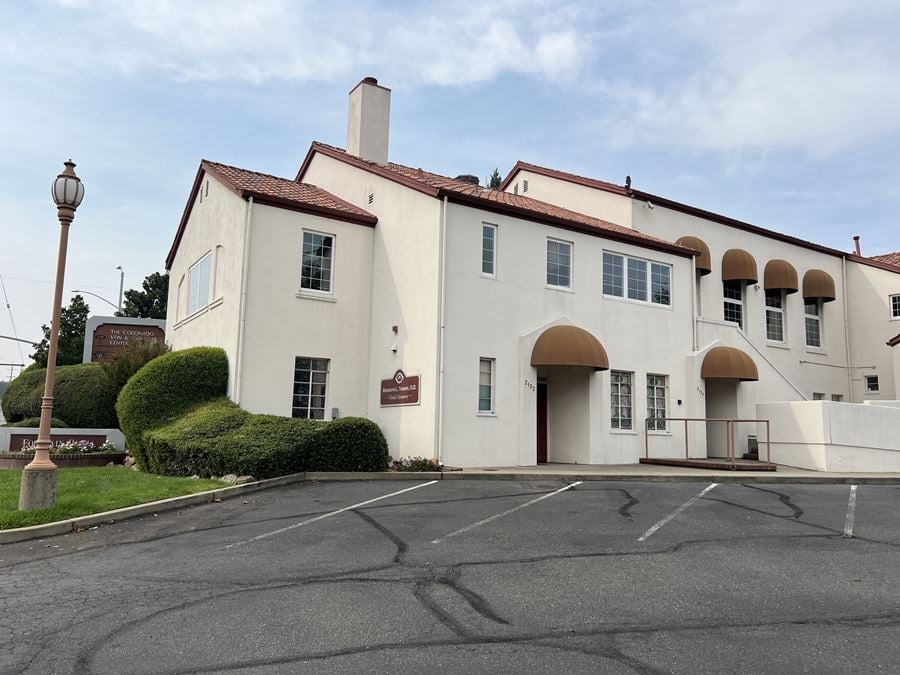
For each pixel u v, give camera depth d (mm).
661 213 23703
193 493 11703
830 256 29109
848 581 7195
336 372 18219
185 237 22672
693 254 21828
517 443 17344
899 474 17625
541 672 4828
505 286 17672
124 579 7164
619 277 20312
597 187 24016
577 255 19297
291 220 17938
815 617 6047
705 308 24375
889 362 27656
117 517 10328
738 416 21328
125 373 21219
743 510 11242
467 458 16406
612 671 4855
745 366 20672
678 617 6000
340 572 7309
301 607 6184
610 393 19328
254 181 19359
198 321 20078
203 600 6406
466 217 17219
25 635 5570
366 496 12047
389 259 18531
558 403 19656
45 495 10266
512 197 21891
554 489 13078
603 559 7918
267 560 7832
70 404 22266
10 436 19547
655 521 10164
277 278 17500
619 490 13133
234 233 17812
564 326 18172
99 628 5703
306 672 4832
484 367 17234
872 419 18984
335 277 18531
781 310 27219
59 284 10836
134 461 17688
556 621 5859
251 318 16953
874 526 10195
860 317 28844
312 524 9734
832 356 28359
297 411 17594
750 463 18188
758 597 6613
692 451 20578
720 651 5238
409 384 17094
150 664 4984
